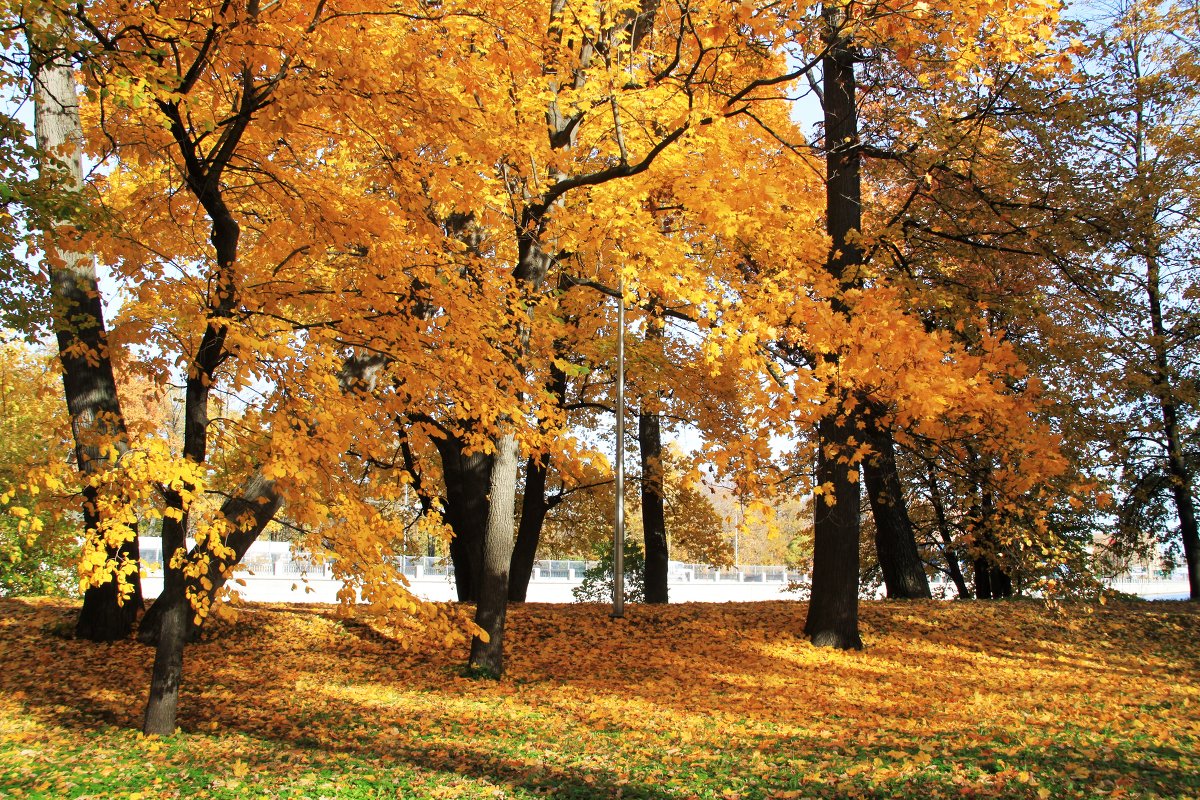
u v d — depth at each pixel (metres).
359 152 8.43
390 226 7.03
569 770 6.64
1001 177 10.95
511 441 11.03
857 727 8.21
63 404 16.61
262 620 12.86
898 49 7.45
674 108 8.66
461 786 6.15
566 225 8.37
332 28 6.30
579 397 18.25
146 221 7.41
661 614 14.30
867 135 11.45
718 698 9.85
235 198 7.98
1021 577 15.80
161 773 6.40
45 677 9.84
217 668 10.81
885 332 6.61
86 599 11.30
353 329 7.30
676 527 22.27
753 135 10.02
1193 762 6.13
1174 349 15.93
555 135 9.62
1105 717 8.45
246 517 6.97
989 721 8.30
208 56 6.25
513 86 8.95
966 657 12.31
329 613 13.61
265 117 6.27
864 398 7.45
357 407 7.10
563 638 12.85
